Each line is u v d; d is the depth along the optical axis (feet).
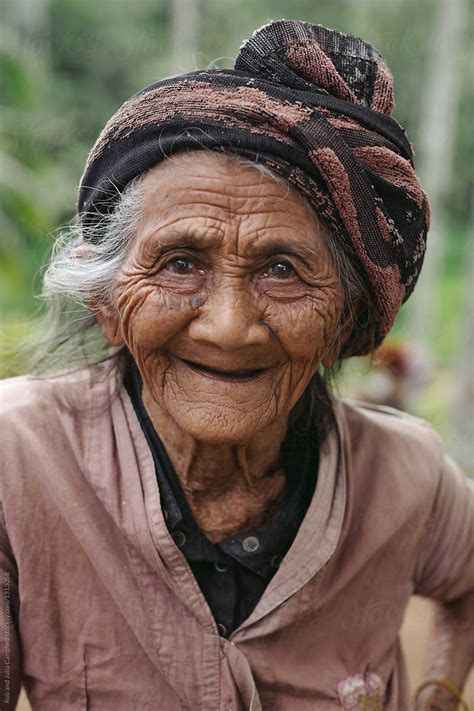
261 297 2.98
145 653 3.36
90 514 3.35
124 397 3.51
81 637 3.36
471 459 15.16
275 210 2.89
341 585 3.59
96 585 3.35
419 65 30.96
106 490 3.33
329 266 3.08
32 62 18.89
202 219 2.85
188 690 3.32
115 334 3.39
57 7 31.45
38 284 4.06
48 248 4.03
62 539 3.34
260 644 3.43
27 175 16.75
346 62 3.18
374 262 3.15
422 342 22.76
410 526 3.82
